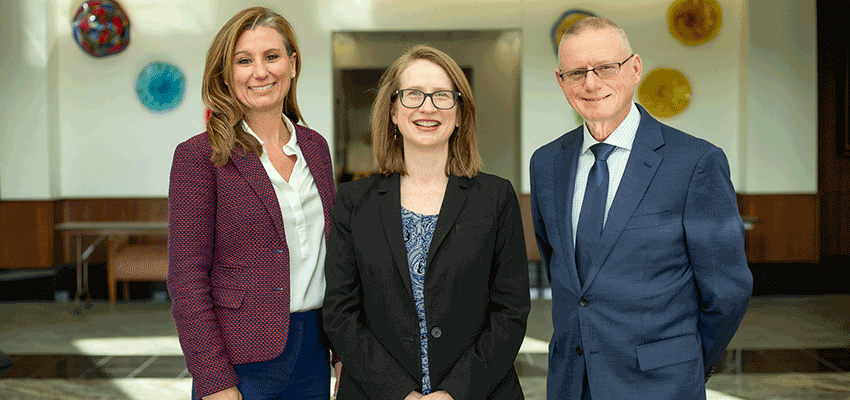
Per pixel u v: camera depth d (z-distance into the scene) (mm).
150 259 5816
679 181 1564
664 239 1558
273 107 1695
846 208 6855
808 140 6543
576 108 1611
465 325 1581
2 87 6469
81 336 4746
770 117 6504
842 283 6223
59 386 3641
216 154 1605
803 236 6629
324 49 6629
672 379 1556
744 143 6566
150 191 6781
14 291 6273
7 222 6582
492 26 6574
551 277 1729
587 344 1603
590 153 1655
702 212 1556
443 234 1580
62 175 6781
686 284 1604
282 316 1666
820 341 4414
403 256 1580
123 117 6723
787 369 3824
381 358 1548
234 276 1655
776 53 6457
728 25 6590
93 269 6719
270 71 1647
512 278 1660
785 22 6438
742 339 4480
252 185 1646
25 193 6562
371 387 1534
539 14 6547
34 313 5504
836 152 6797
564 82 1608
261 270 1656
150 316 5402
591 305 1600
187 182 1610
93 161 6762
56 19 6625
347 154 6758
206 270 1638
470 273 1579
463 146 1667
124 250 5969
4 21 6418
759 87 6477
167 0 6602
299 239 1717
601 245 1584
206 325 1583
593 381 1593
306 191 1756
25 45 6453
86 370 3936
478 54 6633
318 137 1874
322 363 1802
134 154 6746
